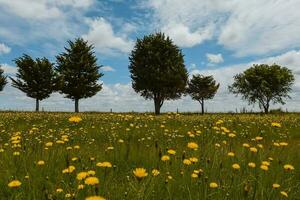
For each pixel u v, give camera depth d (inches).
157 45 2507.4
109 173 204.7
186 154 260.7
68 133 479.8
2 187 183.3
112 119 717.9
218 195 166.9
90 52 2544.3
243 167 209.6
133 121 668.1
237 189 174.7
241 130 599.2
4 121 716.7
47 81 2440.9
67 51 2527.1
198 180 177.9
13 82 2432.3
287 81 3361.2
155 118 731.4
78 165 230.7
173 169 209.9
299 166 262.8
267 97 3344.0
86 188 159.0
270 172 221.1
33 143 325.7
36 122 693.9
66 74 2448.3
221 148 279.4
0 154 282.0
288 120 943.0
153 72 2439.7
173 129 547.5
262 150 295.9
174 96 2588.6
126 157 263.3
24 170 219.0
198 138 407.2
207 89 3462.1
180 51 2566.4
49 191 171.6
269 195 171.3
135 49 2571.4
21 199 163.2
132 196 160.6
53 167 227.0
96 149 336.8
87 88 2463.1
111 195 162.2
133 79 2544.3
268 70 3403.1
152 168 233.3
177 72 2475.4
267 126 667.4
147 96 2581.2
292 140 518.9
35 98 2464.3
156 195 163.0
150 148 317.7
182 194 171.5
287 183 206.5
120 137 458.9
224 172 213.8
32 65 2428.6
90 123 631.2
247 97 3437.5
